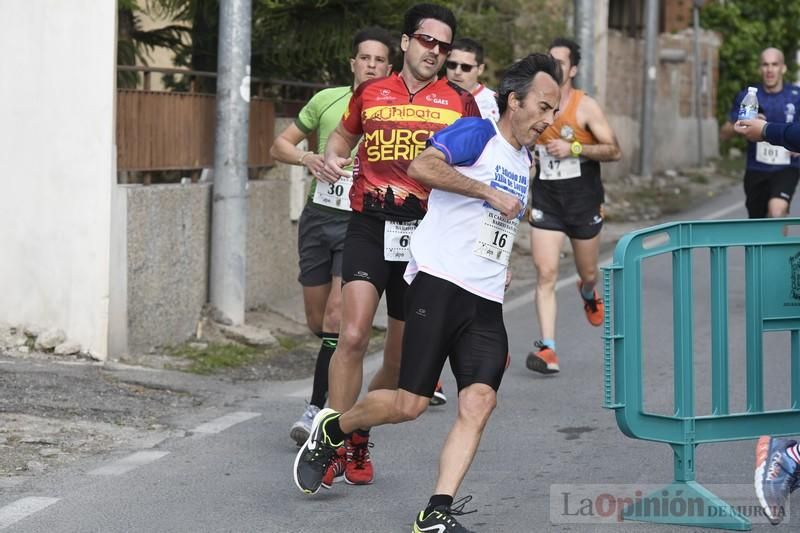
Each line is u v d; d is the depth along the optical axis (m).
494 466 17.75
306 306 20.12
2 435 18.70
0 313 24.22
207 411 20.98
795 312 15.17
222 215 26.50
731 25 94.50
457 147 13.87
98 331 23.52
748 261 14.98
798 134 15.52
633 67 69.81
